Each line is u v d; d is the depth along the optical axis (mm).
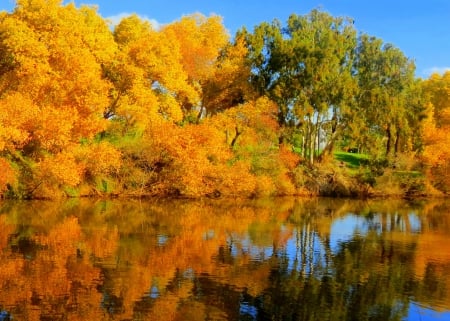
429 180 56625
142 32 50906
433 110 67750
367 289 16844
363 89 58719
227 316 13828
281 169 50219
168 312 13914
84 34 41531
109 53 42812
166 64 47188
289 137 54531
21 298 14594
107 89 41031
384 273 19000
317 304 15133
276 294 15906
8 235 23094
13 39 35438
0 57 37812
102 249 21094
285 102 54562
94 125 38688
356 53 61438
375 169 55938
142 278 17047
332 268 19547
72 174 36031
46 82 37156
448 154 56031
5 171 33219
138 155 42875
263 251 22156
